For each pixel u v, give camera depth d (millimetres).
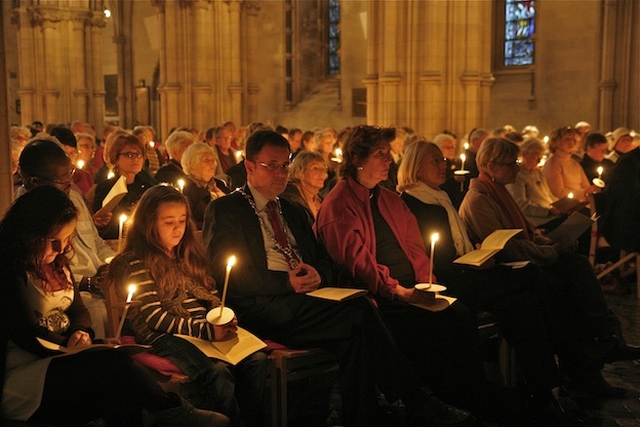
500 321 6281
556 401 6059
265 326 5340
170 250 5121
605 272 9922
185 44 24031
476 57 16594
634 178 9695
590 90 22219
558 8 23016
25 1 34219
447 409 5293
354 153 6035
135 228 5051
